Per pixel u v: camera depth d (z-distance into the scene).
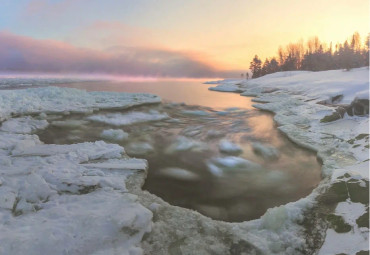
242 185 6.47
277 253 3.88
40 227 3.95
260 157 8.48
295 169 7.41
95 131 11.38
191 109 18.38
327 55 53.72
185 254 3.76
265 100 22.39
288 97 22.27
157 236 4.08
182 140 10.40
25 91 19.48
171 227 4.33
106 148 7.92
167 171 7.26
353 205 4.71
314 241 4.10
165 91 33.94
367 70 27.53
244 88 37.50
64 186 5.37
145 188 6.23
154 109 17.81
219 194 6.01
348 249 3.75
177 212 4.79
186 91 34.41
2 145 7.99
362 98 11.52
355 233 4.02
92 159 7.12
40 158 6.90
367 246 3.70
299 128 11.24
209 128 12.58
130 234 3.96
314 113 14.08
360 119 10.98
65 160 6.77
